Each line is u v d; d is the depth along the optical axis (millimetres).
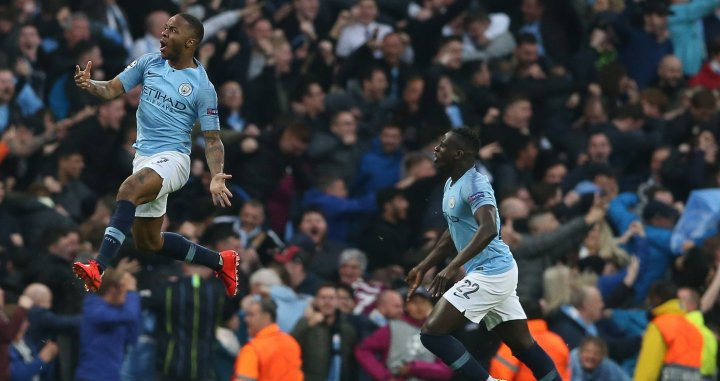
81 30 29000
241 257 24141
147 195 15789
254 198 26938
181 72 16047
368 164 28094
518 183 28438
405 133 28875
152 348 22203
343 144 28016
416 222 26531
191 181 25812
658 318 22750
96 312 21828
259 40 29484
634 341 23859
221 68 29453
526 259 24219
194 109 16078
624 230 27344
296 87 29266
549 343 21281
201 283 22391
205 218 25391
